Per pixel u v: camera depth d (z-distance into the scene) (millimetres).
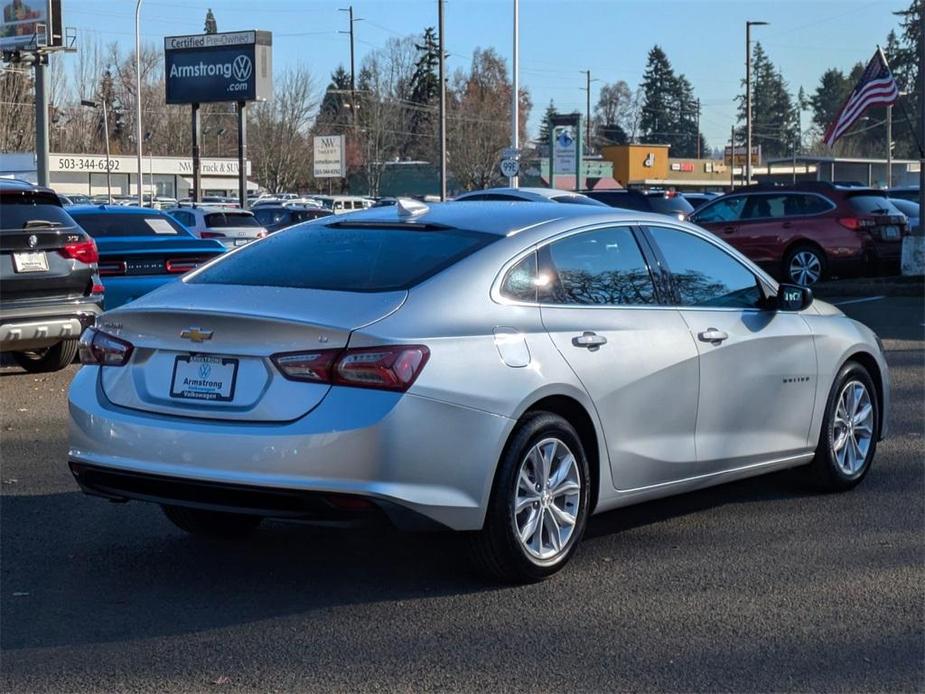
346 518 4766
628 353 5645
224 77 46812
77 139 74375
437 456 4848
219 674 4352
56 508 6719
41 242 10539
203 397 5012
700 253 6402
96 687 4238
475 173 71562
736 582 5422
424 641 4672
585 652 4562
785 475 7465
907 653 4582
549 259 5578
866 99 21500
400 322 4918
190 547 5988
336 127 80125
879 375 7391
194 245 13211
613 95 132250
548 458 5301
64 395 10578
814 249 19891
